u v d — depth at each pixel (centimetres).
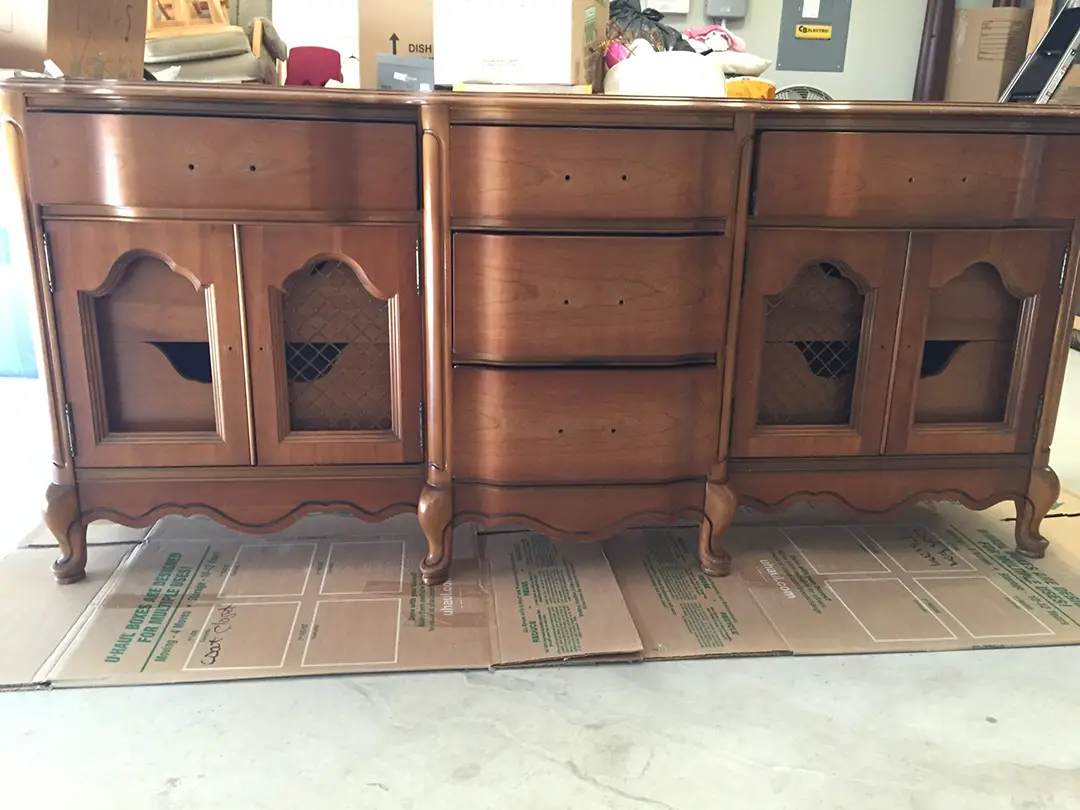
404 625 140
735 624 143
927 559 168
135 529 172
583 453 150
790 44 359
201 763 109
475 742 114
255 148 134
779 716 121
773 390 158
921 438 160
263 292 141
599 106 132
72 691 123
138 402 148
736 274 144
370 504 154
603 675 130
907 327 153
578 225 138
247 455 149
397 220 140
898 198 144
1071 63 173
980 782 108
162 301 143
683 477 155
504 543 169
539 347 143
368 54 185
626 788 106
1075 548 173
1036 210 148
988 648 138
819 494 161
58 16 131
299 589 150
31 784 105
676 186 138
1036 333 156
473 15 144
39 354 141
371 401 153
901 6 356
